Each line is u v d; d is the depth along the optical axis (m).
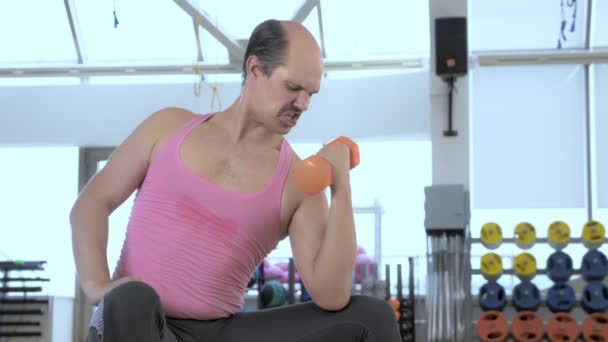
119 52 8.84
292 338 1.52
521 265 6.87
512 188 8.41
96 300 1.46
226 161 1.59
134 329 1.23
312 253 1.57
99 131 8.62
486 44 8.52
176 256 1.57
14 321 8.23
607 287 6.84
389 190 8.56
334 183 1.53
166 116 1.66
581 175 8.36
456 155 7.49
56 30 8.77
